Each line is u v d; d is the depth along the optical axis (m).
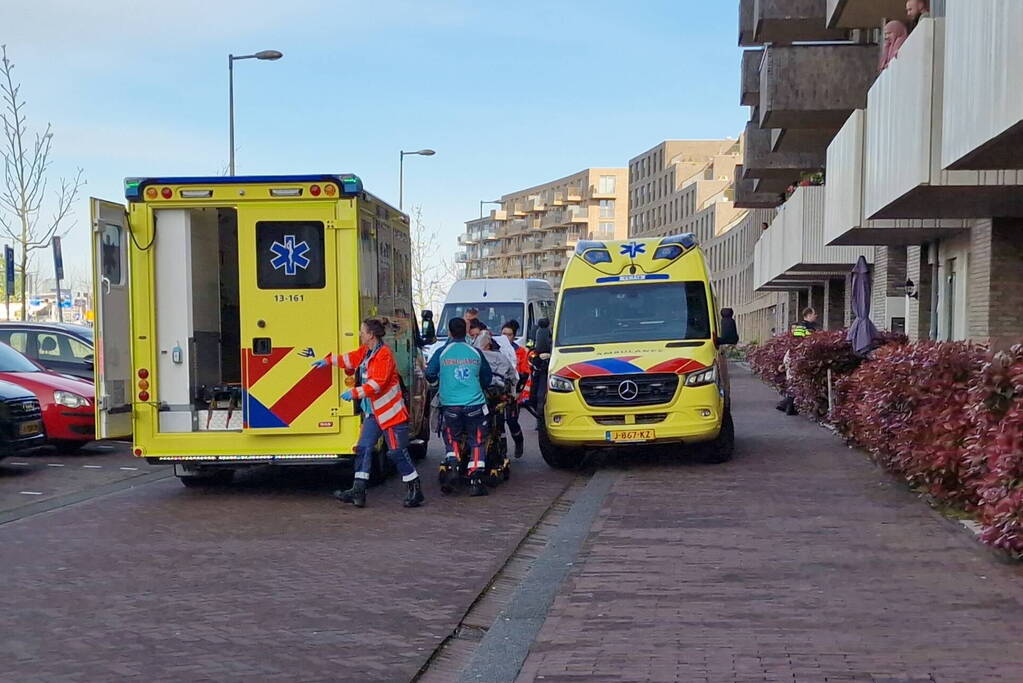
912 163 12.29
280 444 11.31
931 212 15.12
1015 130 8.88
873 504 10.20
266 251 11.18
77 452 16.12
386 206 12.52
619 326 14.22
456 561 8.43
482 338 13.27
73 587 7.54
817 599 6.77
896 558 7.87
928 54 11.91
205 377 11.97
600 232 147.50
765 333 71.75
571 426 13.25
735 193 40.25
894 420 10.61
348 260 11.12
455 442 11.90
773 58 23.02
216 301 12.31
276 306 11.20
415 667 5.79
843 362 18.05
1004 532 7.35
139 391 11.35
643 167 128.62
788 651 5.70
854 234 18.39
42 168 26.08
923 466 9.56
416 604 7.11
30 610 6.92
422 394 14.89
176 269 11.38
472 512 10.73
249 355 11.23
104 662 5.83
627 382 13.12
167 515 10.54
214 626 6.55
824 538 8.65
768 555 8.08
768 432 17.42
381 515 10.55
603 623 6.36
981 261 16.53
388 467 13.11
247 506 11.09
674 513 10.00
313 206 11.12
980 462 8.07
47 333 18.14
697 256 14.75
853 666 5.41
